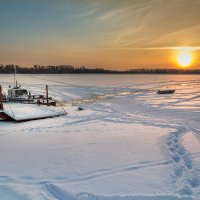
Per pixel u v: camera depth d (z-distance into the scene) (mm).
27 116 13586
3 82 67938
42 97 23234
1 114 13117
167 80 99500
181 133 10195
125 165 5859
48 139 8641
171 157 6516
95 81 84938
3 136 9266
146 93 43156
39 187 4676
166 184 4816
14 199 4215
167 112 19844
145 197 4242
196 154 6887
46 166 5777
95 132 9953
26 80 83938
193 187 4781
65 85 60906
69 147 7477
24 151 7062
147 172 5430
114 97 36125
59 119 14180
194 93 40656
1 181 4941
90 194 4348
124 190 4547
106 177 5141
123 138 8727
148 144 7844
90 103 28188
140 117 16656
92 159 6297
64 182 4883
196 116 17312
